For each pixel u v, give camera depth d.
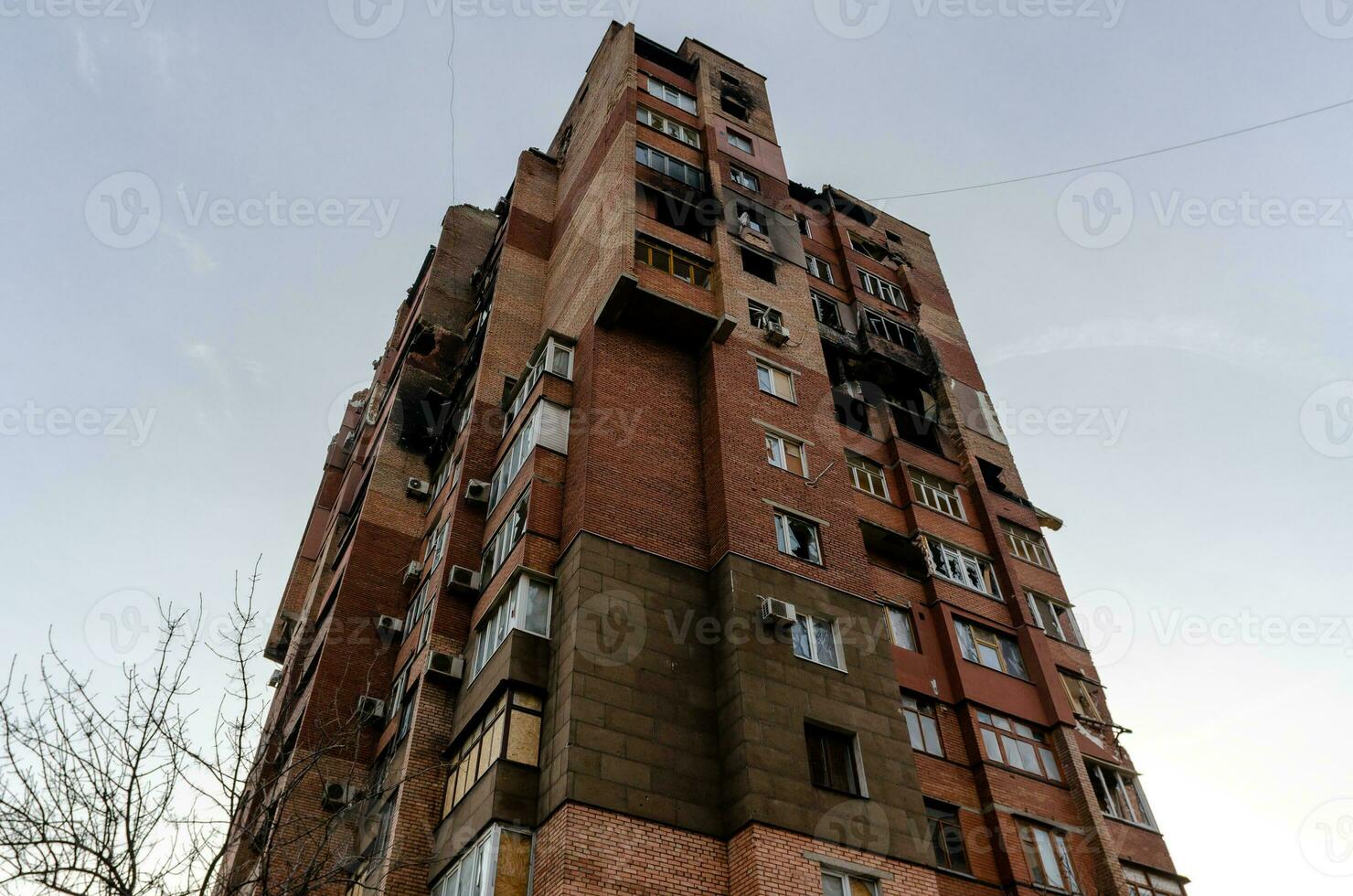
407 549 27.08
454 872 15.84
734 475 21.23
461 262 39.09
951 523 27.27
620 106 31.67
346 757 21.12
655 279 25.19
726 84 36.03
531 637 17.88
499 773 15.72
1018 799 20.81
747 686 17.25
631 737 16.09
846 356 31.31
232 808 11.55
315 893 17.55
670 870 14.73
